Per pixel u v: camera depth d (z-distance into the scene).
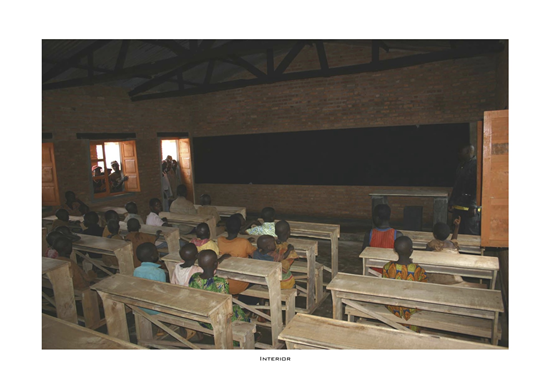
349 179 7.98
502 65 5.41
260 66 8.57
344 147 7.93
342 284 2.63
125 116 8.09
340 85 7.80
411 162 7.38
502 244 2.71
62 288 3.33
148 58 6.61
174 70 7.51
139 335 3.20
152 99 8.37
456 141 6.98
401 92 7.30
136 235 4.14
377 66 5.38
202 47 5.03
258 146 8.81
